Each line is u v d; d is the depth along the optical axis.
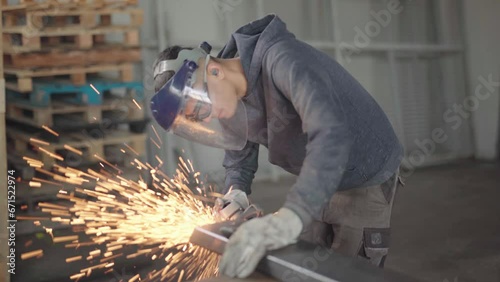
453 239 4.29
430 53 7.41
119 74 4.88
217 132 1.97
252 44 1.88
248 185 2.33
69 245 4.09
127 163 4.88
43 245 4.11
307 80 1.70
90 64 4.64
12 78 4.93
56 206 4.50
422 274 3.67
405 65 7.27
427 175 6.43
